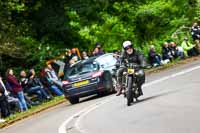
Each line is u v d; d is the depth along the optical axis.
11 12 47.56
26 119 30.25
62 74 41.50
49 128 22.53
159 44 58.31
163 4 61.25
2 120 30.42
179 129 16.81
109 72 34.88
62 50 47.78
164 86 31.31
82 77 33.94
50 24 50.72
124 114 22.28
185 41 53.22
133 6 60.59
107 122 20.78
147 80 37.62
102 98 32.53
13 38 45.00
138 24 60.09
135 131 17.75
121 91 25.58
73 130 20.25
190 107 21.16
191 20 64.25
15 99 34.19
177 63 48.97
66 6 52.91
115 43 55.97
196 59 50.72
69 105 33.06
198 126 16.84
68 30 51.94
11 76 34.69
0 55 43.09
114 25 56.84
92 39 53.69
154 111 21.62
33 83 36.84
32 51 45.91
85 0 54.38
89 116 23.59
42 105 35.06
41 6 50.84
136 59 25.66
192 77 34.12
